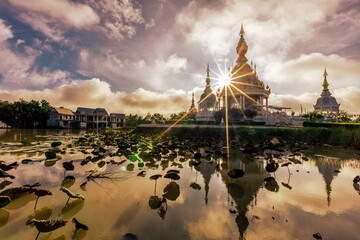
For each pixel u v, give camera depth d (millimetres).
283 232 2389
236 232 2375
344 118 58188
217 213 2887
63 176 4715
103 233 2295
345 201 3387
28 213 2795
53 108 65062
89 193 3615
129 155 7664
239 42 62875
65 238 2199
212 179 4664
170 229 2416
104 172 5129
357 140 11617
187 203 3229
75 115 70062
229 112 47562
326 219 2740
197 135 22547
